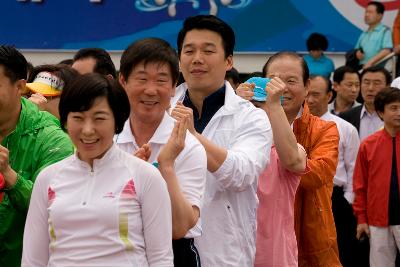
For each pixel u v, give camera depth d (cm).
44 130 885
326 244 1118
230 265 912
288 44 2234
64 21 2288
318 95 1534
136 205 728
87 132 721
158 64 819
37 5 2288
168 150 788
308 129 1140
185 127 789
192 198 808
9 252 875
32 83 1066
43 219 745
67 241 720
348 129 1550
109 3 2270
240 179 885
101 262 713
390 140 1508
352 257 1568
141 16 2262
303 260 1131
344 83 1870
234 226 920
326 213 1123
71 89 725
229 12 2239
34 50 2297
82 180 733
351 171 1558
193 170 816
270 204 1009
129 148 859
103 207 716
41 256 750
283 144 981
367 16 2189
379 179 1511
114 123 737
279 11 2230
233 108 938
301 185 1098
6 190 830
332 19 2220
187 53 945
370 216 1524
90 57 1277
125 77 828
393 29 2189
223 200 914
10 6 2295
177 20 2250
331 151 1123
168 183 782
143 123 844
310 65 2170
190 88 953
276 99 988
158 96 825
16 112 876
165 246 737
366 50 2172
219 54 941
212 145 869
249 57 2241
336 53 2228
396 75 2133
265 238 1004
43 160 875
